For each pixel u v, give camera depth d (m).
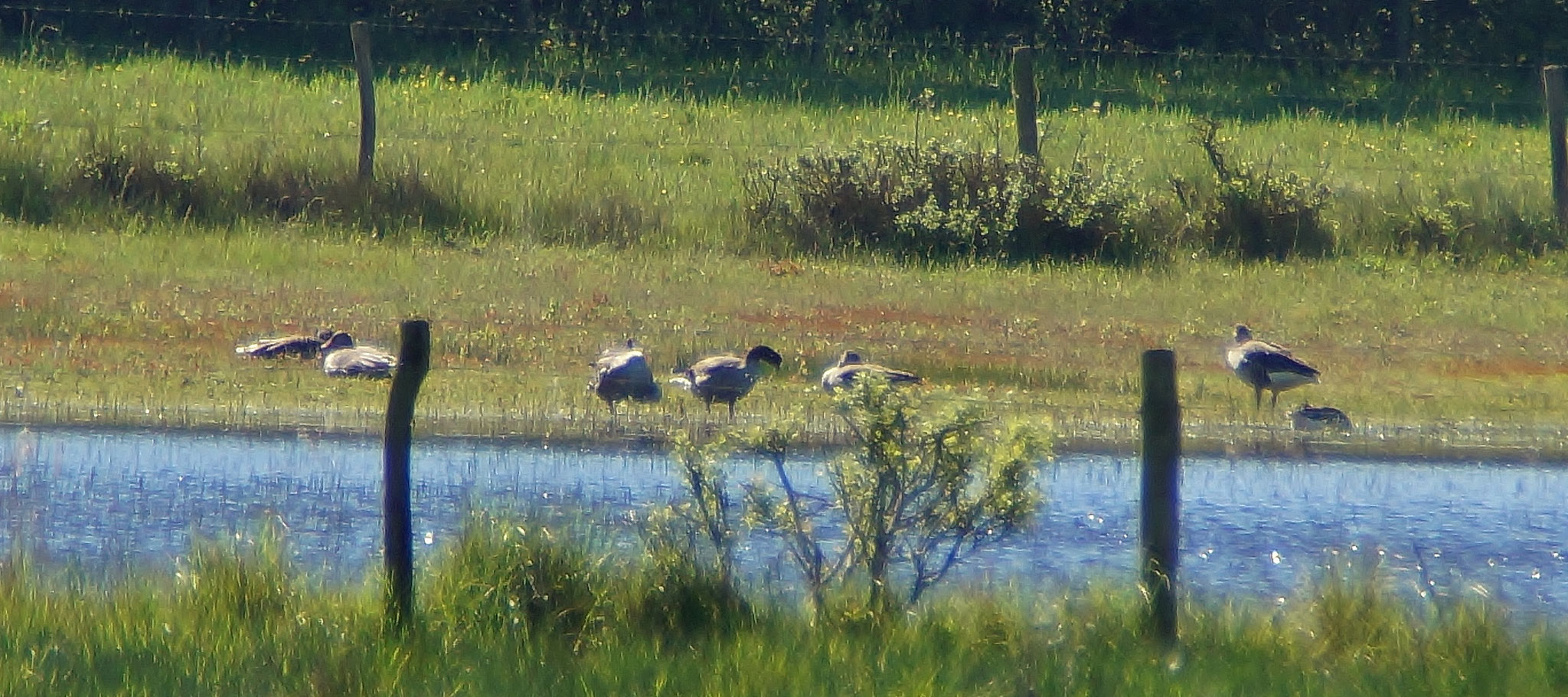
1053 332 20.42
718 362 15.76
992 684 7.44
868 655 7.79
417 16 39.53
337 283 21.12
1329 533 12.02
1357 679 7.76
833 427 14.99
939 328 20.30
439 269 22.09
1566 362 20.19
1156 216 25.94
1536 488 13.94
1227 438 15.59
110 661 7.48
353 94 32.59
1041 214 25.00
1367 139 34.59
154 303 19.62
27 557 9.45
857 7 41.84
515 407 15.77
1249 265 25.14
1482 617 8.51
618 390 15.45
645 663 7.63
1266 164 30.16
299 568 9.21
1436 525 12.42
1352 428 16.12
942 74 39.00
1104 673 7.66
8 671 7.24
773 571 9.56
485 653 7.73
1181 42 43.28
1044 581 9.61
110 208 23.69
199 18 37.16
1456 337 21.14
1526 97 41.41
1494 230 26.72
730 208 25.83
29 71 32.34
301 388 16.27
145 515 11.50
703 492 8.98
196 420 14.86
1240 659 8.02
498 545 8.59
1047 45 42.00
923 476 8.93
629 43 39.66
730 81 37.09
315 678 7.25
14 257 21.02
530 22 39.91
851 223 24.98
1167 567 8.43
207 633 7.92
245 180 24.61
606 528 9.34
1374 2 44.09
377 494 12.41
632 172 27.95
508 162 27.83
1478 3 44.47
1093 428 15.67
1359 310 22.31
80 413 14.94
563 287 21.44
